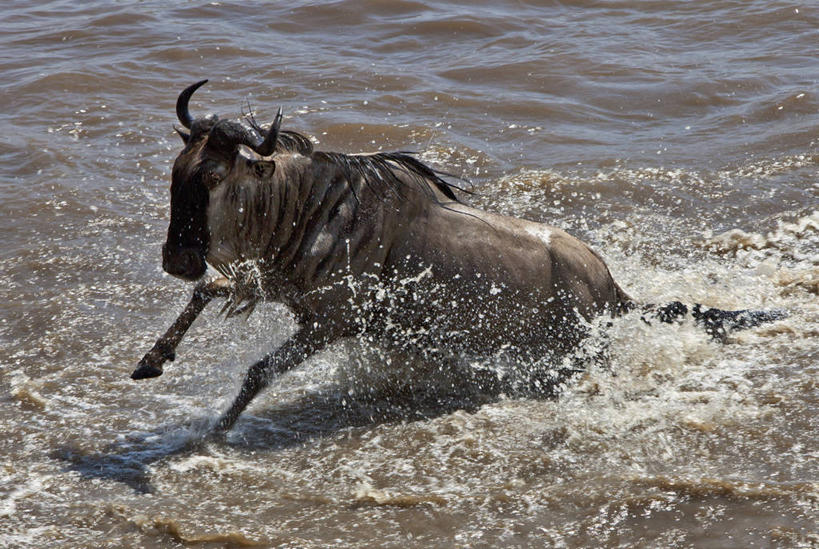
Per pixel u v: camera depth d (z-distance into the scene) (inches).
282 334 1022.4
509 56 2111.2
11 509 749.9
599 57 2081.7
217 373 971.3
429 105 1845.5
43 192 1455.5
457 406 919.0
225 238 837.8
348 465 812.0
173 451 837.2
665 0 2498.8
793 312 1069.8
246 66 2073.1
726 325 1006.4
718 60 2066.9
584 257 969.5
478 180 1519.4
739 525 701.9
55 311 1093.1
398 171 909.8
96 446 844.6
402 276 904.3
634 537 697.6
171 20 2400.3
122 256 1256.2
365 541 705.0
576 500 743.7
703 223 1354.6
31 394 924.0
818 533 685.9
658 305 1019.3
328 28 2343.8
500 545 695.7
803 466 773.3
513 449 828.0
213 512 745.6
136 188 1492.4
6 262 1230.3
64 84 1932.8
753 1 2434.8
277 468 812.0
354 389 950.4
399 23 2348.7
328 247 875.4
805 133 1653.5
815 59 2043.6
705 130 1718.8
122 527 728.3
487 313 929.5
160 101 1882.4
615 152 1625.2
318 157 879.1
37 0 2647.6
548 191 1461.6
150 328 1064.8
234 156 807.1
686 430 842.2
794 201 1408.7
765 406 871.1
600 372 962.1
